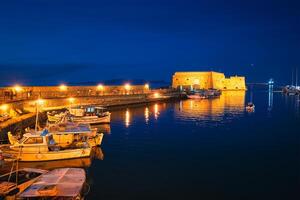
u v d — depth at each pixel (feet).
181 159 76.18
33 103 147.95
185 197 52.85
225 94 430.61
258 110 212.23
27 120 119.55
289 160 75.97
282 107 238.48
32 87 184.85
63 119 117.80
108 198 52.06
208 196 53.42
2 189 45.73
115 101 223.92
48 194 41.63
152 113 185.78
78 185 44.98
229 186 58.03
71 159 73.51
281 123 146.30
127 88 261.03
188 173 65.31
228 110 206.69
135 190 55.57
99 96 209.05
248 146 91.91
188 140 100.94
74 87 211.82
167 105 244.42
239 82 544.62
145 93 267.59
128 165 70.64
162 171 66.44
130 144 93.71
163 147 89.71
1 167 63.46
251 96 390.42
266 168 69.21
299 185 58.65
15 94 162.81
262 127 132.46
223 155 80.69
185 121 150.61
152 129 124.47
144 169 67.77
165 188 56.70
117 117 165.37
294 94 457.68
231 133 115.85
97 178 61.67
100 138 90.07
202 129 125.70
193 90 374.02
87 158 75.20
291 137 107.86
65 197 42.29
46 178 47.21
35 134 70.95
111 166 69.72
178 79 472.44
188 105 245.65
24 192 42.32
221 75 517.14
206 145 93.25
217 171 66.85
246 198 52.75
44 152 70.28
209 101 292.61
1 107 117.80
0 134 87.71
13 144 71.46
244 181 60.75
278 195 54.03
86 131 83.46
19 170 52.80
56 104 172.45
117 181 60.03
